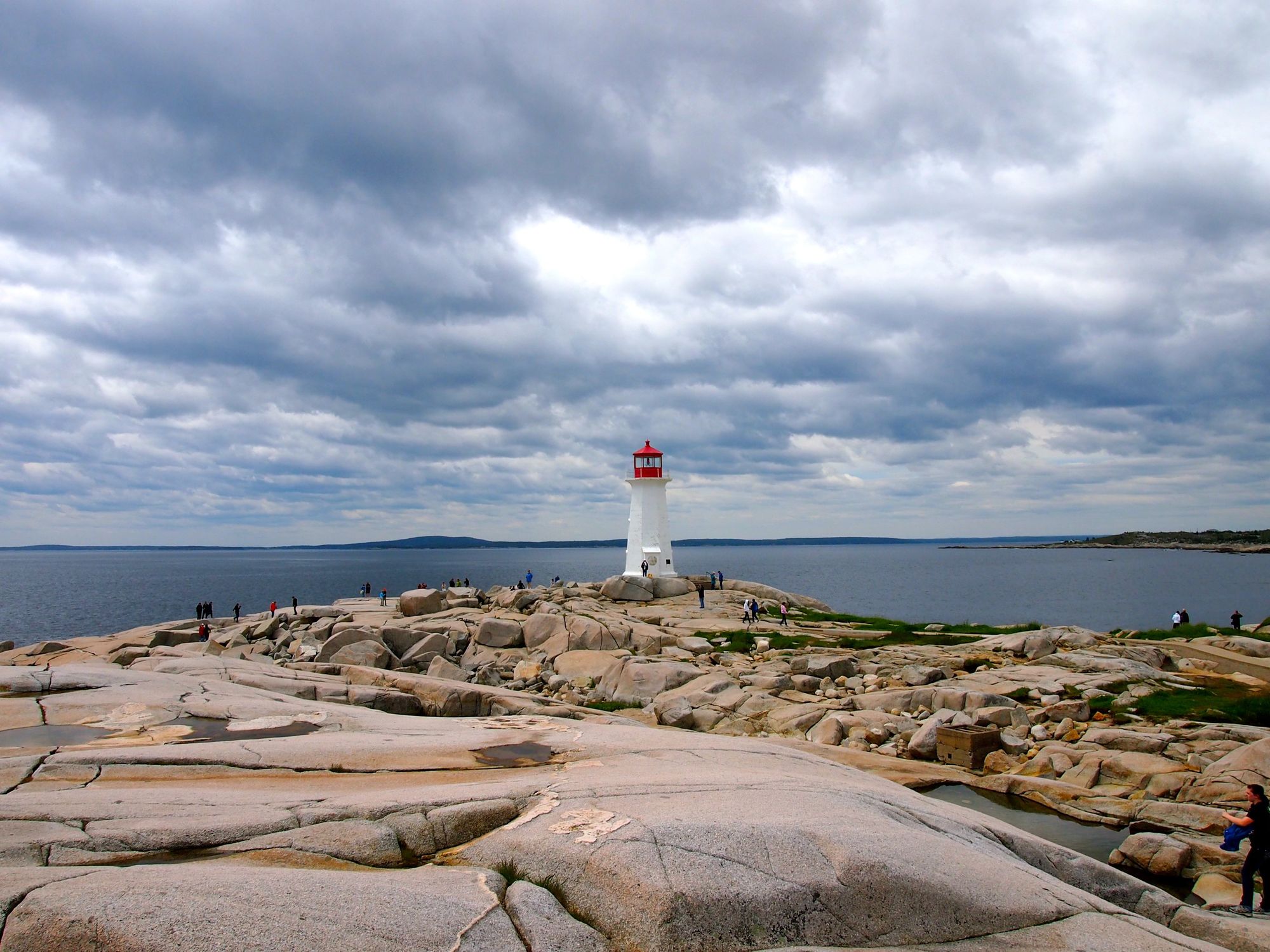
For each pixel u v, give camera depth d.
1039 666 25.88
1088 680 23.23
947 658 28.09
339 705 15.02
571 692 28.12
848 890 6.56
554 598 42.88
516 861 6.79
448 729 12.61
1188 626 33.03
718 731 22.56
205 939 4.94
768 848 6.81
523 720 13.89
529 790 8.31
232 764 9.90
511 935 5.66
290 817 7.46
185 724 12.25
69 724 12.03
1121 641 29.19
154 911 5.11
